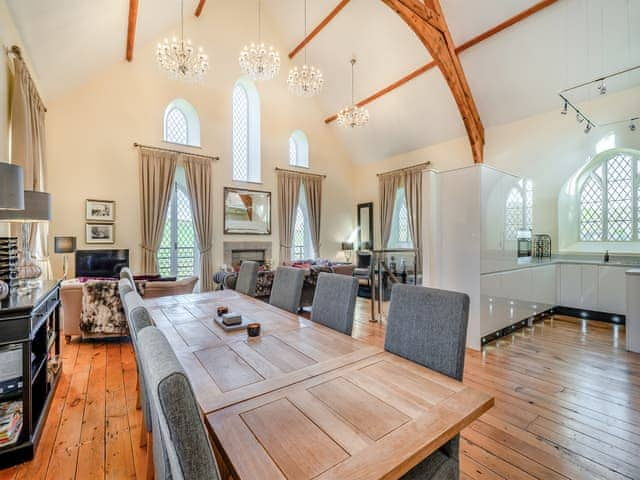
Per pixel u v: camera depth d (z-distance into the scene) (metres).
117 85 5.49
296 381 1.16
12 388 1.73
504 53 4.92
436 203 3.63
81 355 3.29
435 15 4.80
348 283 1.90
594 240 5.02
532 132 5.36
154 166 5.74
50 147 4.91
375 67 6.40
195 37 6.20
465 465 1.64
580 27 4.21
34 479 1.59
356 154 8.63
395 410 0.96
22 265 2.74
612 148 4.50
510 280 3.86
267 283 4.82
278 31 7.22
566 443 1.81
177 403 0.55
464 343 1.31
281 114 7.55
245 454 0.76
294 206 7.68
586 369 2.82
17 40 3.07
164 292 3.68
